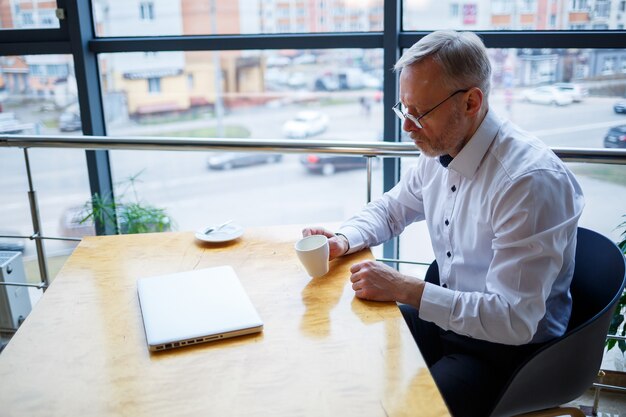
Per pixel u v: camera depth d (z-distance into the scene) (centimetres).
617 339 217
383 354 116
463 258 161
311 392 106
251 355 117
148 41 325
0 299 302
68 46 324
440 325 140
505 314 135
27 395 108
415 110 148
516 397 139
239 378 110
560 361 138
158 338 121
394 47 294
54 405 105
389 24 291
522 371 136
